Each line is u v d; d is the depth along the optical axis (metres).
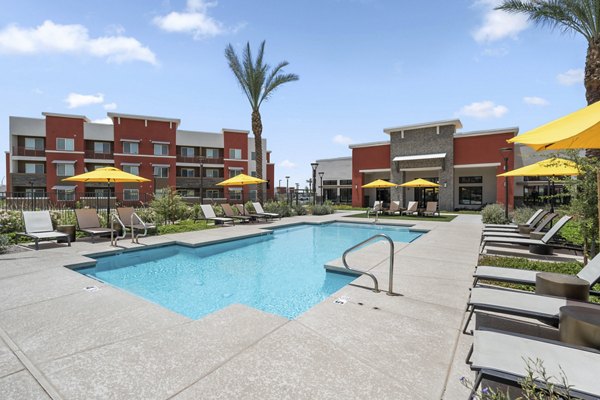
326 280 6.61
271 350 2.96
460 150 26.77
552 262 6.48
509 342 2.34
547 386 1.74
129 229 10.86
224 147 42.84
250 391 2.33
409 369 2.65
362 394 2.31
